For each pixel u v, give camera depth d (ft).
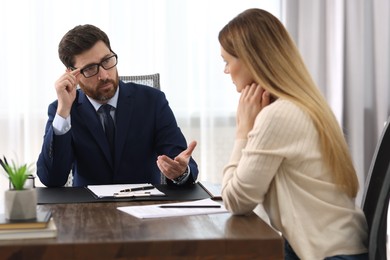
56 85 6.43
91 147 6.82
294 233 4.42
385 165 4.70
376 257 4.45
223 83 10.84
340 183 4.59
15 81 10.27
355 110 11.14
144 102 7.18
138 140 7.02
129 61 10.55
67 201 5.21
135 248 3.67
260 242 3.79
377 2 11.09
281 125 4.49
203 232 3.96
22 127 10.35
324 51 11.14
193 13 10.69
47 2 10.25
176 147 7.07
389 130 4.70
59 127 6.43
